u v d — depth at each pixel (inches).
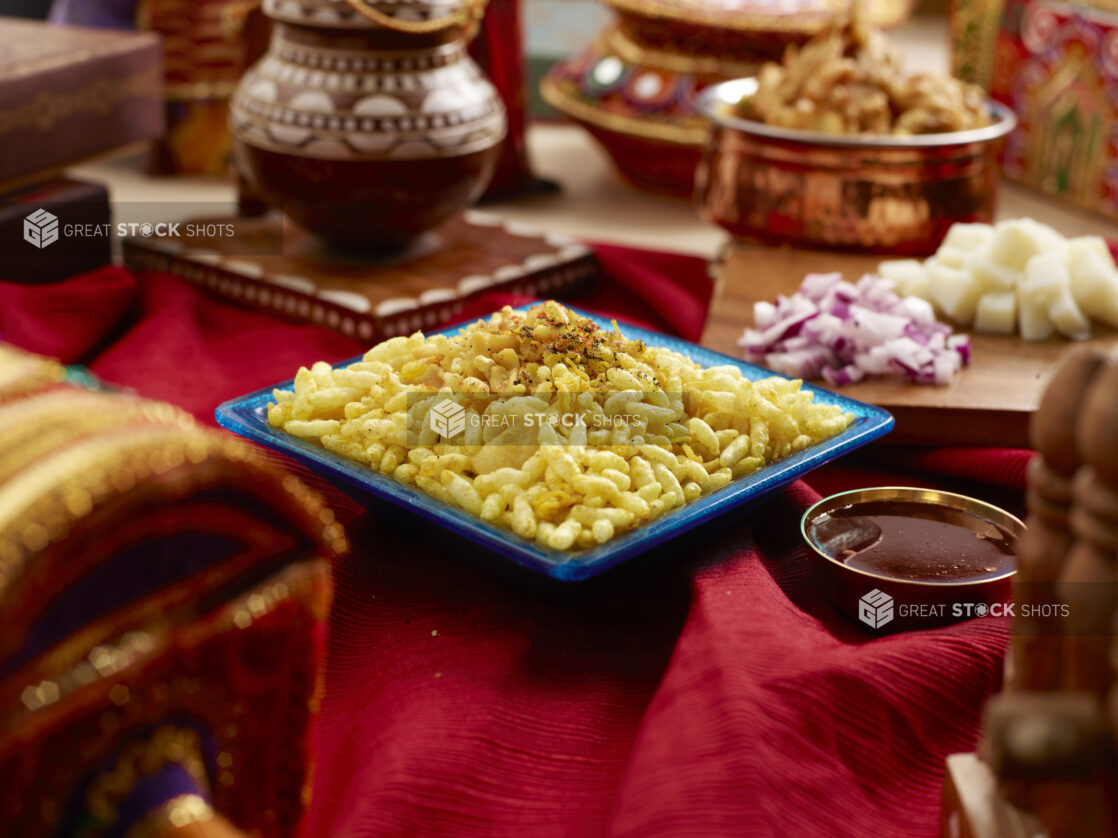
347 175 33.0
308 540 19.1
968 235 31.9
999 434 28.0
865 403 26.6
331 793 22.3
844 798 21.8
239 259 35.0
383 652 24.1
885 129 34.7
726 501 24.0
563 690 23.5
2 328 31.8
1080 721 16.1
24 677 16.0
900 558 24.3
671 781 21.1
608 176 55.2
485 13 46.6
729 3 46.4
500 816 21.7
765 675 22.4
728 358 27.8
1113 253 34.2
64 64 34.7
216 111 51.6
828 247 34.0
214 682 18.6
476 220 38.1
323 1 32.5
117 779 17.5
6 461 15.9
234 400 26.3
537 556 23.0
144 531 16.7
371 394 25.4
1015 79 54.6
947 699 22.9
